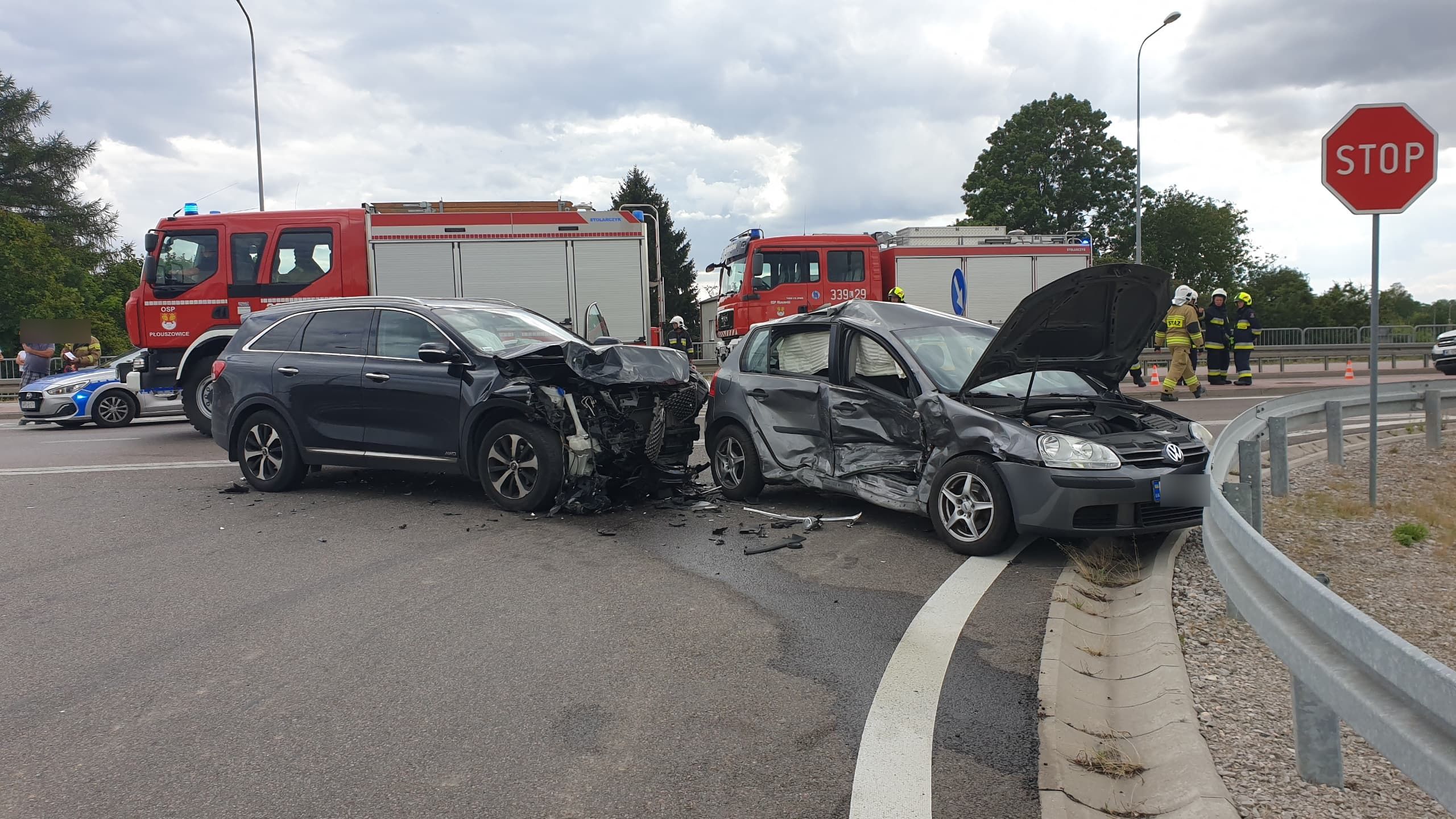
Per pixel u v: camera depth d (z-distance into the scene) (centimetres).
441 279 1393
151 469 950
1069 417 599
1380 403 875
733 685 375
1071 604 465
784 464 706
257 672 393
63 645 428
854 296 1952
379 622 458
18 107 5156
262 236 1319
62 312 4003
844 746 320
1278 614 258
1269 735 307
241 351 830
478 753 318
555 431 695
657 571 545
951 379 622
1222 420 1239
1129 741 317
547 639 431
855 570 544
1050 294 543
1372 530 592
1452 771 168
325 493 802
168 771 306
